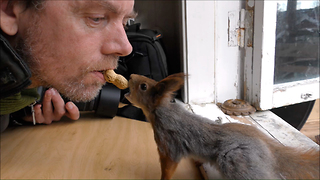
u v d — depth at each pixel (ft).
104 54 2.10
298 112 5.08
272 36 3.86
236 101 4.27
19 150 3.27
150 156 2.99
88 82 2.21
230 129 2.28
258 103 4.08
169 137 2.33
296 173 1.95
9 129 4.00
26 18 1.87
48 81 2.18
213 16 4.21
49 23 1.86
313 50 4.28
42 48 1.95
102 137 3.55
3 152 3.23
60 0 1.78
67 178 2.65
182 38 4.39
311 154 2.08
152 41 4.93
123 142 3.37
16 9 1.85
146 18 6.35
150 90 2.55
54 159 3.02
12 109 2.85
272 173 1.95
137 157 2.99
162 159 2.40
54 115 4.04
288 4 3.97
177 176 2.64
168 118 2.35
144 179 2.58
